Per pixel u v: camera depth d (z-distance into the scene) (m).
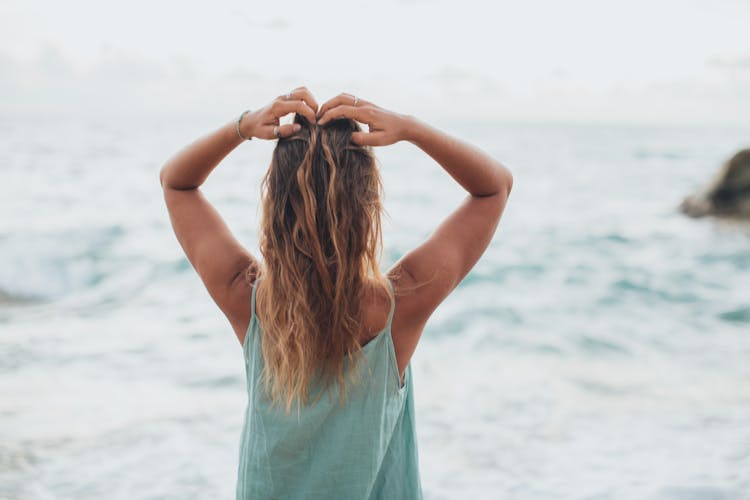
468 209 1.34
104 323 6.56
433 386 4.91
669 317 7.14
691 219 14.23
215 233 1.34
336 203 1.21
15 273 8.48
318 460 1.25
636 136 79.69
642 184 23.14
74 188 17.12
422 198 17.86
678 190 21.06
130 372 5.06
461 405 4.50
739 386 4.86
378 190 1.29
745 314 7.20
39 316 6.84
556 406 4.46
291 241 1.23
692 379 5.04
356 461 1.25
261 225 1.27
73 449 3.64
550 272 9.40
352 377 1.24
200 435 3.88
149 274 8.67
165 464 3.49
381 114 1.22
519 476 3.41
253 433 1.29
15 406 4.27
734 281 8.91
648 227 13.34
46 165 23.89
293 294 1.22
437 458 3.64
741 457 3.55
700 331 6.57
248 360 1.31
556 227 13.51
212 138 1.28
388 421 1.29
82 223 11.54
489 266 9.72
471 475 3.43
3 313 6.96
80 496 3.14
